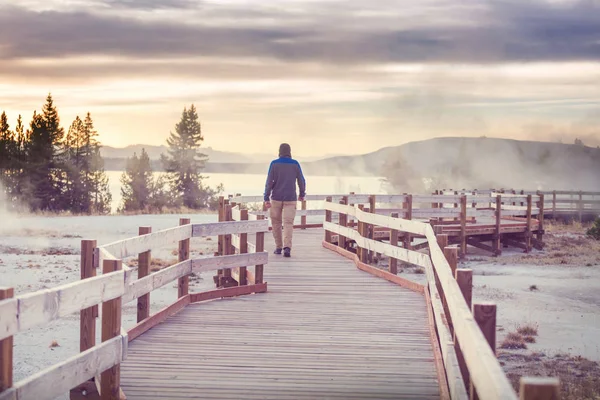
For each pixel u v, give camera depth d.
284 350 7.62
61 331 14.49
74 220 39.72
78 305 4.82
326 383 6.40
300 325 8.91
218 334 8.35
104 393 5.57
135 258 24.06
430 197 24.42
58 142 75.31
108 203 79.12
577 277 21.52
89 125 77.56
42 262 22.97
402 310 9.96
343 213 16.84
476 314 3.76
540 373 11.33
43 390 4.34
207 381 6.41
